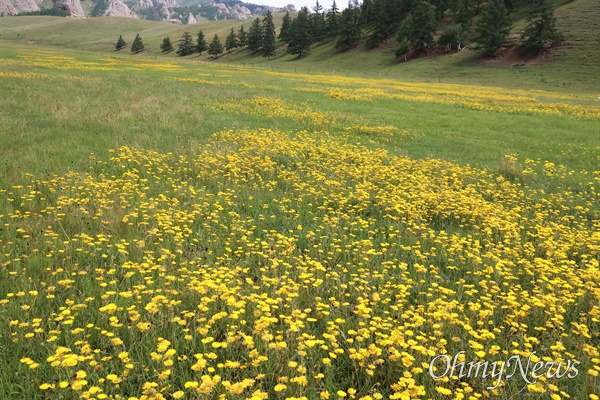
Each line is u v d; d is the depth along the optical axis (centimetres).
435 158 1423
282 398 343
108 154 1111
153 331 401
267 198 902
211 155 1155
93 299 446
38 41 16300
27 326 394
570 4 8381
